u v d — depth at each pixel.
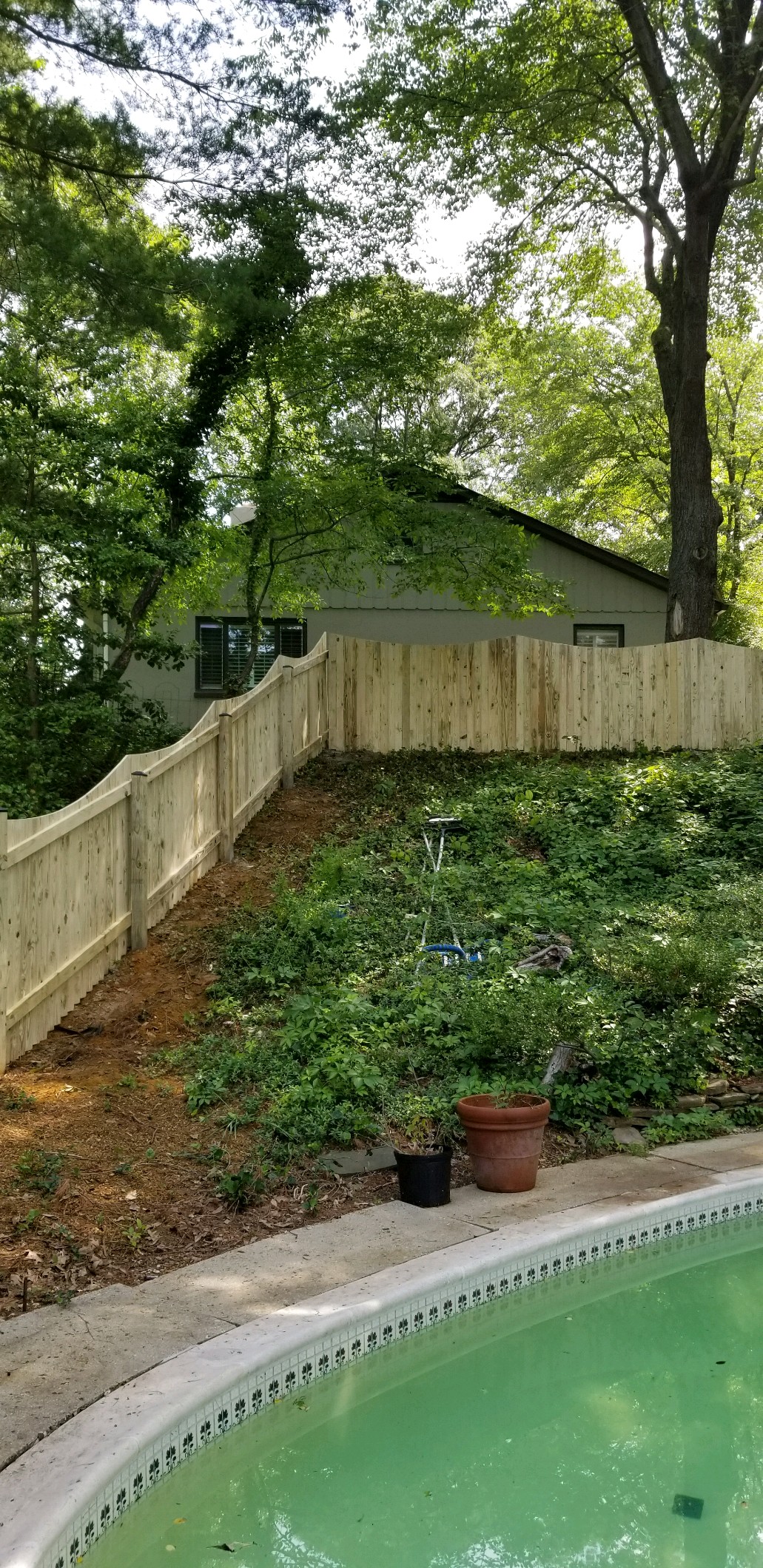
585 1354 4.24
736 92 13.35
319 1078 6.45
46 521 10.62
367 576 18.50
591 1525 3.04
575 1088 6.70
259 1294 4.21
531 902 9.33
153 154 10.34
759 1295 4.83
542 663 14.07
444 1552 2.92
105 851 7.89
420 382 13.94
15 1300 4.18
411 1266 4.48
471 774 13.02
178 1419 3.26
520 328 18.58
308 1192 5.43
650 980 7.61
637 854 10.59
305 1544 3.00
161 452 11.87
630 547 28.56
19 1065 6.50
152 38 10.08
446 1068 6.73
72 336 10.67
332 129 11.20
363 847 10.61
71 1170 5.28
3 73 10.12
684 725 14.02
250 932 8.63
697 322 14.87
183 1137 5.84
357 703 13.58
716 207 14.55
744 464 25.02
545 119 14.61
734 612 25.16
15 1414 3.26
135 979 7.82
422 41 14.56
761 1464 3.43
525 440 30.34
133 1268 4.57
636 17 13.71
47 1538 2.60
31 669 11.10
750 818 11.50
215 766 10.12
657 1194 5.52
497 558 14.00
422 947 8.30
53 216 9.65
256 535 13.45
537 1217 5.15
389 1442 3.59
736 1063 7.57
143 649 12.05
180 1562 2.92
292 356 12.78
